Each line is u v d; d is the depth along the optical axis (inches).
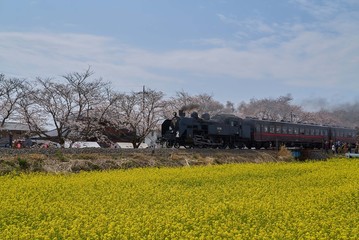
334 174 874.8
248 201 566.3
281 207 517.7
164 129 1357.0
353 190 639.1
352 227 435.5
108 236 388.2
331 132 1931.6
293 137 1678.2
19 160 835.4
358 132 2469.2
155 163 1023.6
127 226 417.4
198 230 416.5
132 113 1959.9
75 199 580.7
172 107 2122.3
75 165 893.8
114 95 1893.5
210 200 576.1
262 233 395.2
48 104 1717.5
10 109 1692.9
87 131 1753.2
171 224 427.8
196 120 1299.2
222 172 882.1
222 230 406.0
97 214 482.3
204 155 1173.1
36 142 1823.3
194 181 771.4
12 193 591.8
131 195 609.3
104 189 651.5
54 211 498.3
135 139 1994.3
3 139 1871.3
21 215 485.4
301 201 555.8
